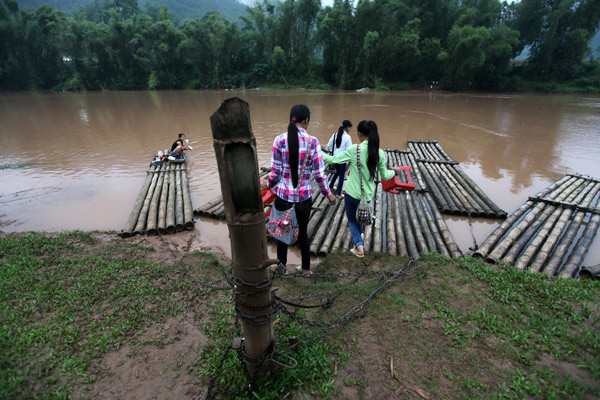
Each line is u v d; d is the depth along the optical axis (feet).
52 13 132.05
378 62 123.34
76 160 32.24
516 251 14.73
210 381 7.80
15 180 26.50
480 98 96.68
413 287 11.39
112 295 11.13
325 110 67.92
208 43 138.82
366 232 16.28
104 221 19.47
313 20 128.47
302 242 12.28
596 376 7.61
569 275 12.62
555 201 19.90
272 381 7.78
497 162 31.81
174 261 13.88
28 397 7.50
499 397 7.32
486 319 9.60
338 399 7.48
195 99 96.02
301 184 11.00
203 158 32.71
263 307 6.64
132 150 36.14
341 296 10.97
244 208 5.88
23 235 17.30
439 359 8.41
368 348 8.84
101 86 138.92
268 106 74.69
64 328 9.61
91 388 7.85
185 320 10.14
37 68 135.33
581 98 98.73
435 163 30.04
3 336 9.14
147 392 7.77
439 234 16.48
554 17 113.80
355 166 12.68
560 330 9.02
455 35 111.04
